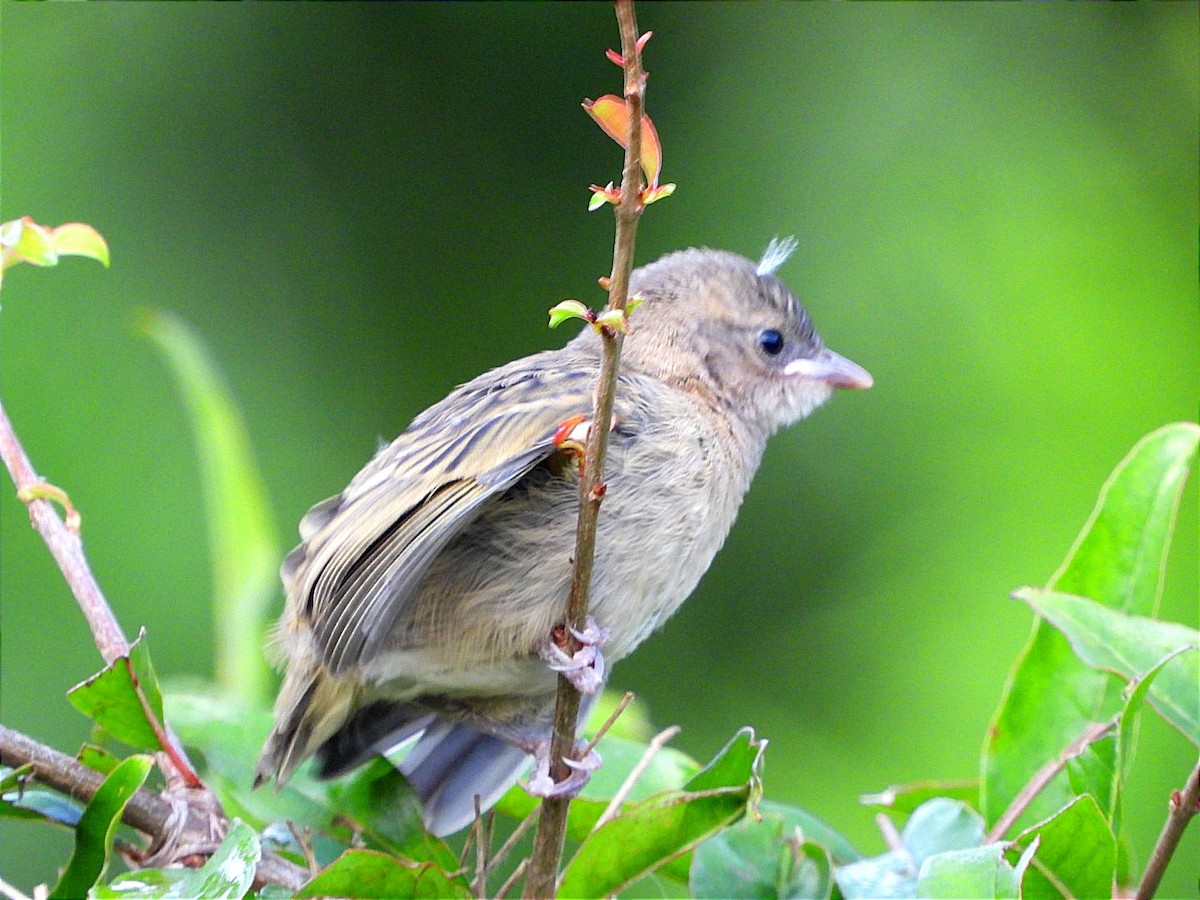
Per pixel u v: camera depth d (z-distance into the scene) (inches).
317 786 274.1
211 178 540.4
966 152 541.0
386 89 553.0
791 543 512.1
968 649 484.4
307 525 298.0
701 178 546.3
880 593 500.4
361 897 227.0
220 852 218.1
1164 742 425.7
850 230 538.0
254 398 522.0
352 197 545.6
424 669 281.9
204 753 272.4
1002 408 512.7
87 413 502.3
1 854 430.9
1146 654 244.4
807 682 497.0
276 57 548.1
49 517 272.8
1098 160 535.2
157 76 539.8
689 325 331.9
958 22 552.7
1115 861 230.2
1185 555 473.7
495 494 263.9
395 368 535.5
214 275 531.2
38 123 527.8
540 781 230.2
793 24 556.4
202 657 485.7
